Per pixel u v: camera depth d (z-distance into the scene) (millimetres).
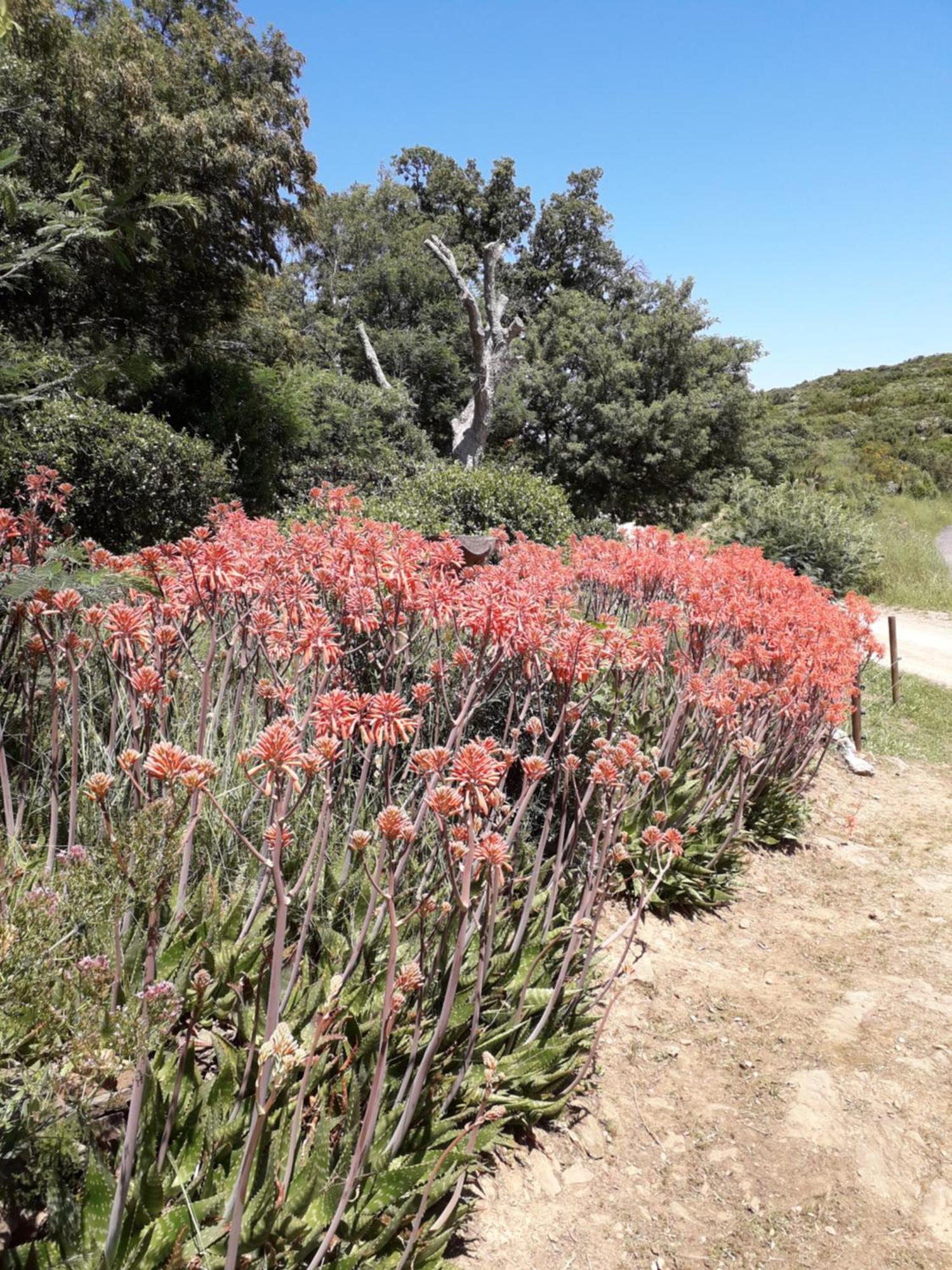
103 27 13422
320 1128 1906
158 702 2773
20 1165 1720
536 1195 2562
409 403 21734
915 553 20031
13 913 1853
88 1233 1693
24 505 6648
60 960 1974
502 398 25859
